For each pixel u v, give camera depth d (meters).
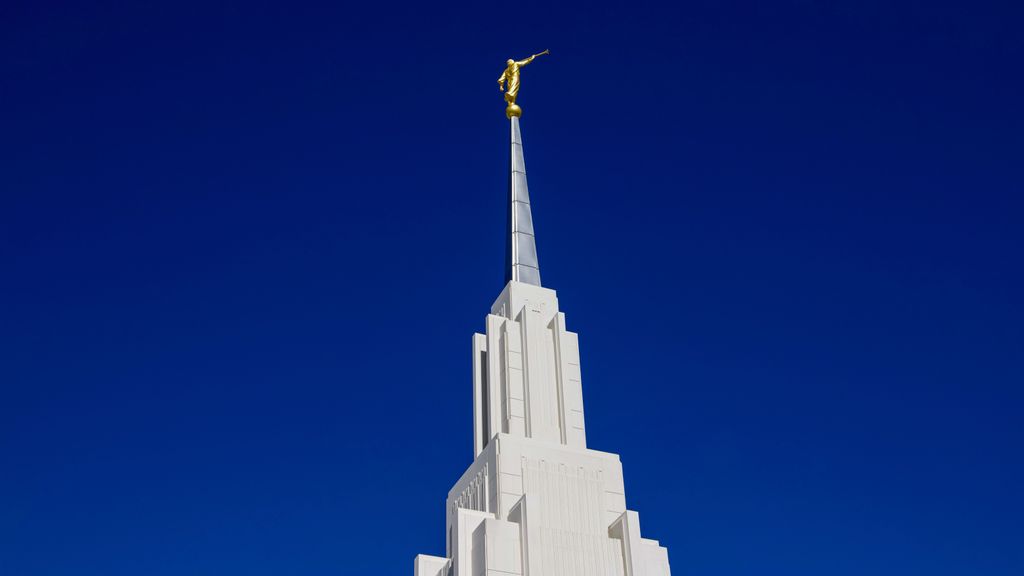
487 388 72.06
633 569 60.94
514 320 73.69
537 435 67.38
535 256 78.81
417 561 65.00
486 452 66.44
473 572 60.78
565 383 70.19
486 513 63.75
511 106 88.62
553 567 59.78
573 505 63.69
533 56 89.62
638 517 63.09
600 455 66.69
